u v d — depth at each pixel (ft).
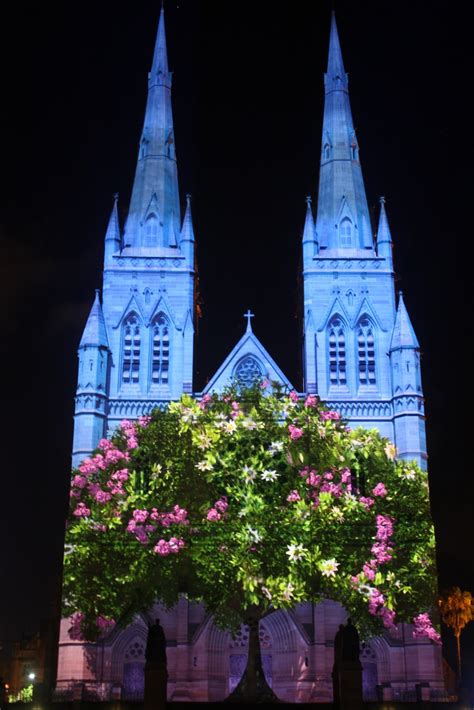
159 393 271.28
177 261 284.61
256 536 174.29
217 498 181.57
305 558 178.40
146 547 188.34
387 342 277.64
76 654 236.02
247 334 275.59
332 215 294.05
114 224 287.48
